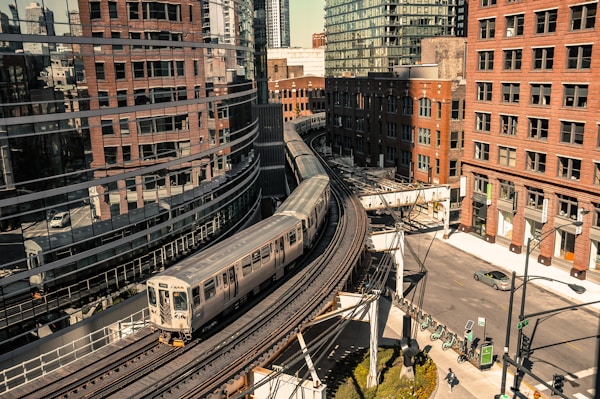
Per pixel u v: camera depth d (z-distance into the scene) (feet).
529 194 151.02
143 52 99.96
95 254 92.63
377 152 245.45
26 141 80.79
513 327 112.68
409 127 217.97
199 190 118.32
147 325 85.81
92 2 89.81
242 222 142.82
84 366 73.05
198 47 115.24
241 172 142.00
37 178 82.58
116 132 95.66
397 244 124.88
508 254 156.35
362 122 258.78
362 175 202.08
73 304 89.35
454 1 382.22
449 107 191.62
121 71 95.81
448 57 219.20
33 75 81.05
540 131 143.54
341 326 82.89
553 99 137.28
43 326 84.84
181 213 112.37
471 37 164.66
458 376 96.12
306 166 165.68
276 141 181.16
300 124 322.75
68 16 85.71
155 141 104.27
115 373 70.74
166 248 108.68
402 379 91.66
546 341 107.14
